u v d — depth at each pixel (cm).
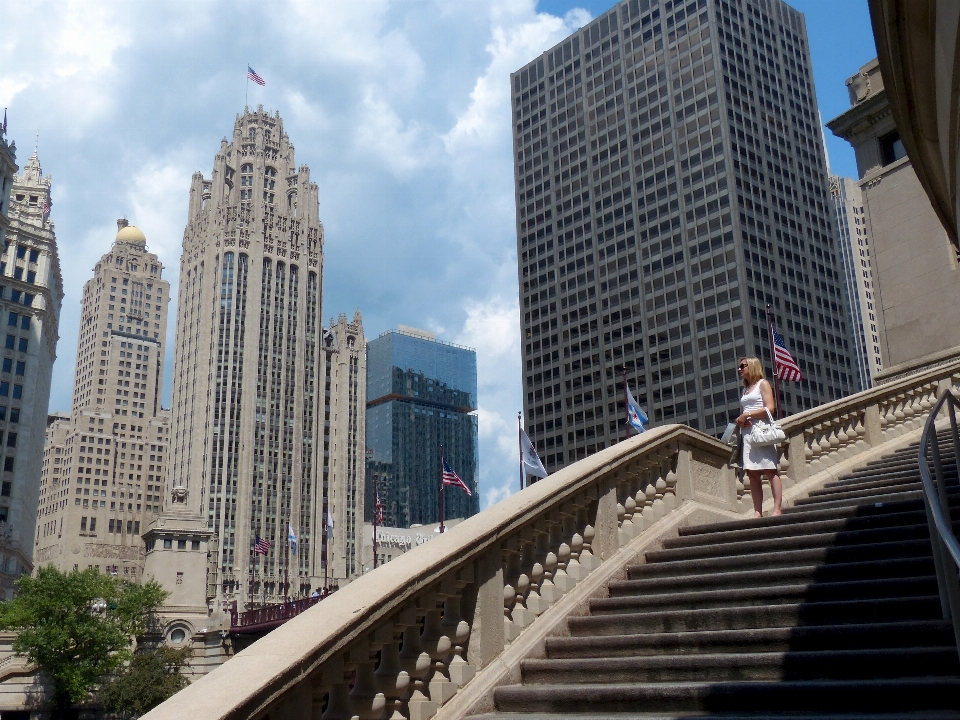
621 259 15300
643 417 3975
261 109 18788
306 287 18288
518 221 17388
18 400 11675
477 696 676
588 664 711
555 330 16088
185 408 17288
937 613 660
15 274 11975
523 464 4391
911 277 2120
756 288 13600
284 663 489
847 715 543
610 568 927
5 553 10688
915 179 2155
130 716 7350
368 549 17750
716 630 741
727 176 13988
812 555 845
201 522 10506
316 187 19250
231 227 17675
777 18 16075
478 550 710
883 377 2114
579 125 16725
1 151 11700
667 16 15600
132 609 7744
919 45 708
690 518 1116
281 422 17088
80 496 19212
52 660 7150
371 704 573
